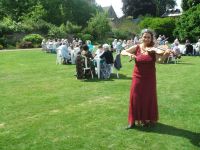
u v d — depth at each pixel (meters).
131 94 7.92
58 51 22.38
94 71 15.72
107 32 56.78
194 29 41.50
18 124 8.38
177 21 43.78
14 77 16.14
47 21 60.31
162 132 7.71
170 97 11.24
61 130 7.90
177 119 8.67
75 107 9.98
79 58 15.28
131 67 20.08
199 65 20.98
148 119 7.93
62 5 62.97
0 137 7.48
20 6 61.06
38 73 17.55
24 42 43.94
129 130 7.85
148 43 7.80
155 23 58.06
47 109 9.78
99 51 18.09
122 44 33.25
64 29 52.56
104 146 6.95
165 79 15.23
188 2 47.03
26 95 11.73
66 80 15.09
